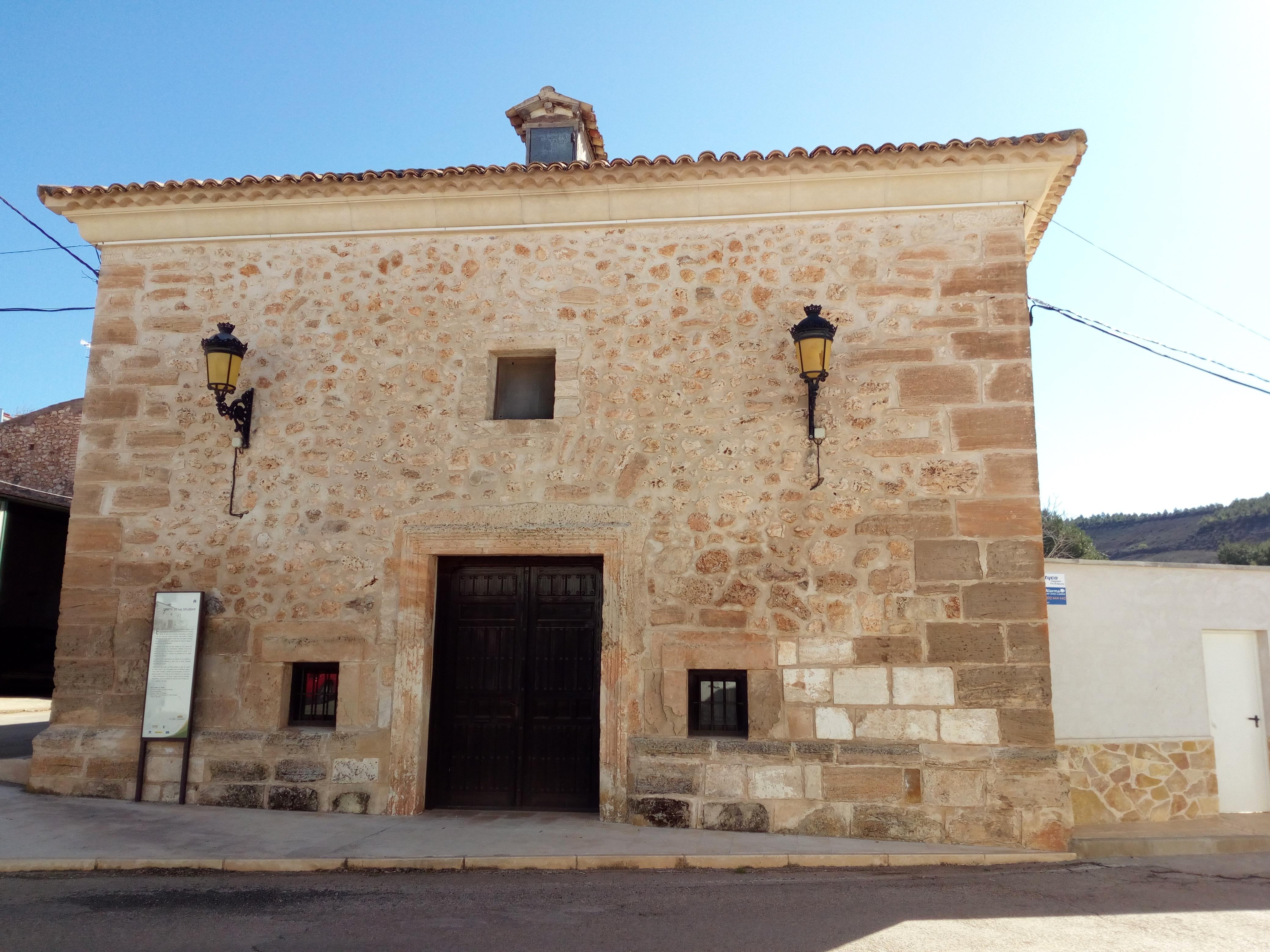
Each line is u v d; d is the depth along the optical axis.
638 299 6.71
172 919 4.16
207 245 7.16
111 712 6.59
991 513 6.11
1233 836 6.12
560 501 6.50
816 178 6.48
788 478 6.33
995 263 6.41
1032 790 5.78
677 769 6.06
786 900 4.61
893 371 6.37
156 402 6.96
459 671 6.63
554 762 6.47
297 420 6.83
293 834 5.67
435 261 6.95
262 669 6.54
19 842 5.38
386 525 6.62
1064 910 4.50
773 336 6.53
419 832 5.75
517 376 6.96
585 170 6.57
